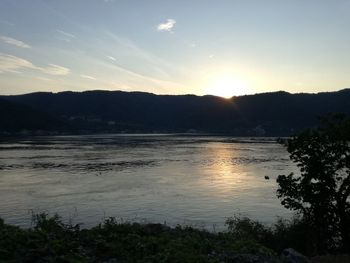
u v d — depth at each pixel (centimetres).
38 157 8906
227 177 6084
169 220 3494
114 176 6144
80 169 6900
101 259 910
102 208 3966
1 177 5938
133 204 4166
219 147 12250
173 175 6294
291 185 2270
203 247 1052
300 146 2194
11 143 14200
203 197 4550
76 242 982
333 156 2144
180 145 13212
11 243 895
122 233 1093
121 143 14262
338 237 2281
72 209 3909
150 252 961
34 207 3981
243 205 4112
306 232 2062
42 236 962
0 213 3719
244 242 1159
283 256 1145
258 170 6800
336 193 2164
